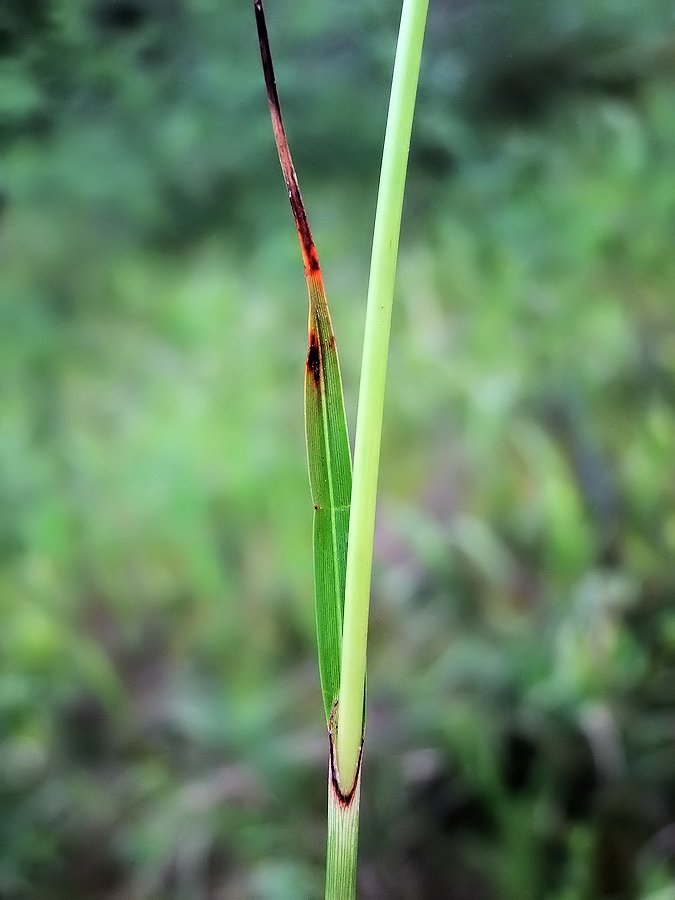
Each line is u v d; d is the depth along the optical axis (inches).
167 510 19.7
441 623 16.5
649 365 19.5
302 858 13.5
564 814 13.3
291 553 18.3
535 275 23.0
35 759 15.2
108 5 16.3
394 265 5.7
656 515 16.5
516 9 20.8
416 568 17.5
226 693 15.8
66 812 14.4
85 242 20.6
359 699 6.1
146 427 21.8
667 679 14.3
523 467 19.3
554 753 13.7
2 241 19.4
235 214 22.4
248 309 24.6
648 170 22.8
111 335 22.8
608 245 22.5
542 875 12.7
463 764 13.6
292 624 17.6
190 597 18.6
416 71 5.6
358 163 21.9
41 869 13.7
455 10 21.1
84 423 21.4
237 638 17.4
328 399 6.3
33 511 18.5
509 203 23.4
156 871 13.4
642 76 22.5
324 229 24.0
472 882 12.9
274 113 6.1
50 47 15.2
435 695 14.8
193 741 15.5
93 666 16.0
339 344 23.4
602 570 15.9
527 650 14.9
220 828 13.7
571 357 20.4
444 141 22.1
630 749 13.6
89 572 18.9
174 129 18.4
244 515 20.1
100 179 18.1
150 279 24.1
